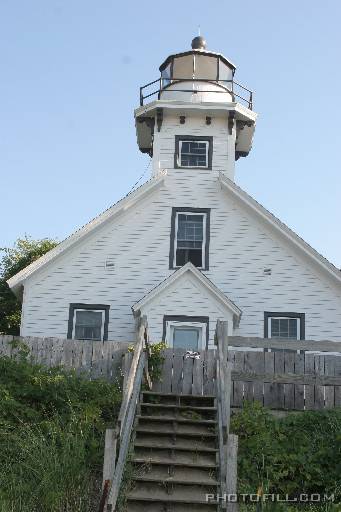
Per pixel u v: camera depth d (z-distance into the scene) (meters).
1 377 13.30
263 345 12.51
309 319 20.39
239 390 14.10
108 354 14.87
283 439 12.32
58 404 12.82
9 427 11.81
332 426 12.59
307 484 11.48
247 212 21.20
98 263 20.84
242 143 24.62
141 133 24.23
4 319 29.06
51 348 14.95
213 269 20.83
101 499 8.62
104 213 20.86
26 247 31.34
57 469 10.27
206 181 21.59
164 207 21.33
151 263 20.89
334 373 14.61
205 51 24.14
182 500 10.04
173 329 19.78
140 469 10.73
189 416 12.34
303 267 20.75
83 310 20.55
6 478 10.27
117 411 12.95
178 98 23.47
